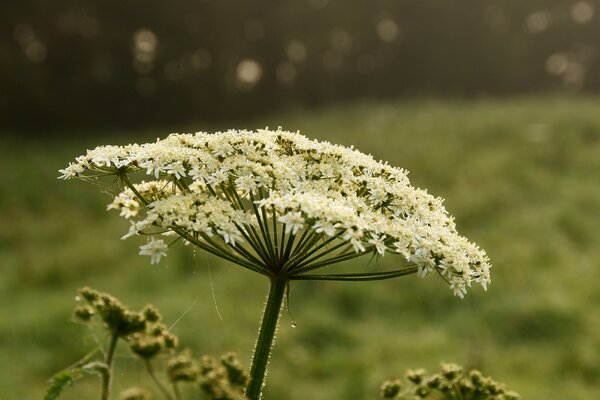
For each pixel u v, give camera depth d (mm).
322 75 55438
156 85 44344
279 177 2965
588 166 18078
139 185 3262
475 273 3000
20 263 13781
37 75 37812
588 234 14320
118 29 42156
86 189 19172
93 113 40844
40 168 21719
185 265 13516
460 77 56344
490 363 9617
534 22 60594
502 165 18219
